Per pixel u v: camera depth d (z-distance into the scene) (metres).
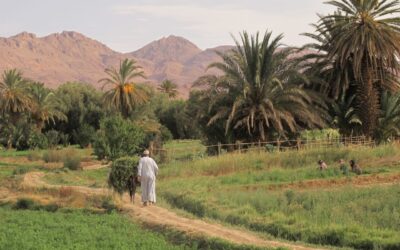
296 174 28.03
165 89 123.31
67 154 51.16
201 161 32.06
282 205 17.66
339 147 34.34
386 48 38.62
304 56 43.88
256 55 41.44
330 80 43.44
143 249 12.06
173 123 92.81
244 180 27.27
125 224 15.74
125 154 38.16
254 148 36.31
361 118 39.78
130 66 66.50
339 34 40.53
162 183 26.41
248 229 14.98
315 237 13.41
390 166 30.17
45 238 13.30
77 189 25.11
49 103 75.50
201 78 42.47
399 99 41.00
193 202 19.52
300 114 41.31
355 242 12.60
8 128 73.00
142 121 69.94
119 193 20.72
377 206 16.48
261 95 41.34
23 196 23.97
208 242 13.06
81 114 84.69
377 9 40.09
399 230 13.55
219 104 42.47
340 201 18.20
